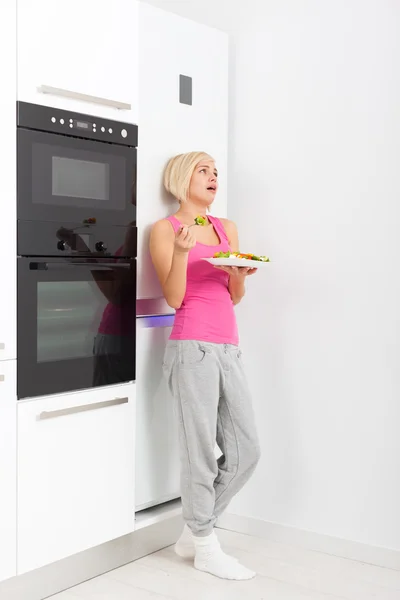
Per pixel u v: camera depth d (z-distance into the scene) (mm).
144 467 2611
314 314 2758
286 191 2811
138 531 2676
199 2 3002
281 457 2861
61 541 2266
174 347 2490
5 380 2082
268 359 2879
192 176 2578
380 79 2576
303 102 2756
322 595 2381
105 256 2357
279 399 2859
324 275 2730
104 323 2369
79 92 2254
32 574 2299
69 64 2219
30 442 2158
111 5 2346
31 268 2133
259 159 2877
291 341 2818
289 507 2846
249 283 2914
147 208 2568
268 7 2820
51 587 2359
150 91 2561
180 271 2391
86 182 2291
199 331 2455
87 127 2277
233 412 2543
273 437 2879
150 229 2584
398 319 2576
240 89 2912
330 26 2680
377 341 2623
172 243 2506
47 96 2158
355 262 2658
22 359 2123
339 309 2701
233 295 2619
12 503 2121
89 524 2350
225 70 2861
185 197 2578
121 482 2449
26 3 2088
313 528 2789
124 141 2402
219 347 2475
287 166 2805
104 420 2381
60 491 2252
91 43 2285
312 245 2756
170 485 2725
